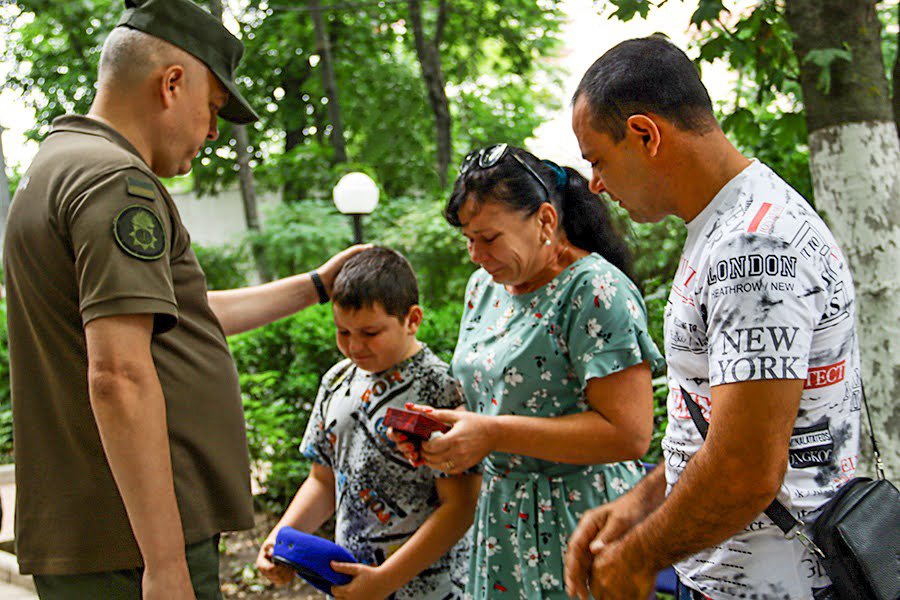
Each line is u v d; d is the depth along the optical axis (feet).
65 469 5.94
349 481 7.38
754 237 4.38
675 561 4.58
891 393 10.78
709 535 4.44
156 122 6.41
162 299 5.59
